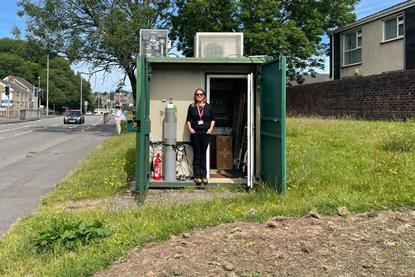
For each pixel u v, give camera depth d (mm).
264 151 9094
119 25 25172
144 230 5926
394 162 9469
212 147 10656
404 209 5977
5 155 17406
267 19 27109
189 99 9625
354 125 16312
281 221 5672
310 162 9859
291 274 4141
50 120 58562
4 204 8594
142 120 8531
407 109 18891
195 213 6738
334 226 5316
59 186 10117
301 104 28594
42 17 27125
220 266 4379
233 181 9367
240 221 5828
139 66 8992
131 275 4398
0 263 5184
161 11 27375
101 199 8508
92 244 5512
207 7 26062
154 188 9195
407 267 4184
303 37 27672
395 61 25938
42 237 5547
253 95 9234
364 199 6590
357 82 22359
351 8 31297
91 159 14461
